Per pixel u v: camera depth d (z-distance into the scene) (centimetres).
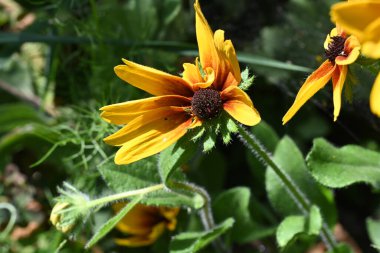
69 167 62
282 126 67
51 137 61
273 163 48
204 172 65
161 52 63
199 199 51
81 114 62
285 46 65
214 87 42
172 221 58
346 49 40
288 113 39
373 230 56
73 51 68
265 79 67
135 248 64
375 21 31
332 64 41
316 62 62
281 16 67
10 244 65
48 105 69
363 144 64
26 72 71
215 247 59
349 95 42
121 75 41
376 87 31
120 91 62
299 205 52
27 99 70
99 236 46
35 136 64
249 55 58
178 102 42
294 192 50
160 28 67
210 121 42
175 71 63
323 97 60
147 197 50
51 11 66
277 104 68
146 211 59
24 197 67
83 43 63
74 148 62
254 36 68
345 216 68
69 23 65
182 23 68
